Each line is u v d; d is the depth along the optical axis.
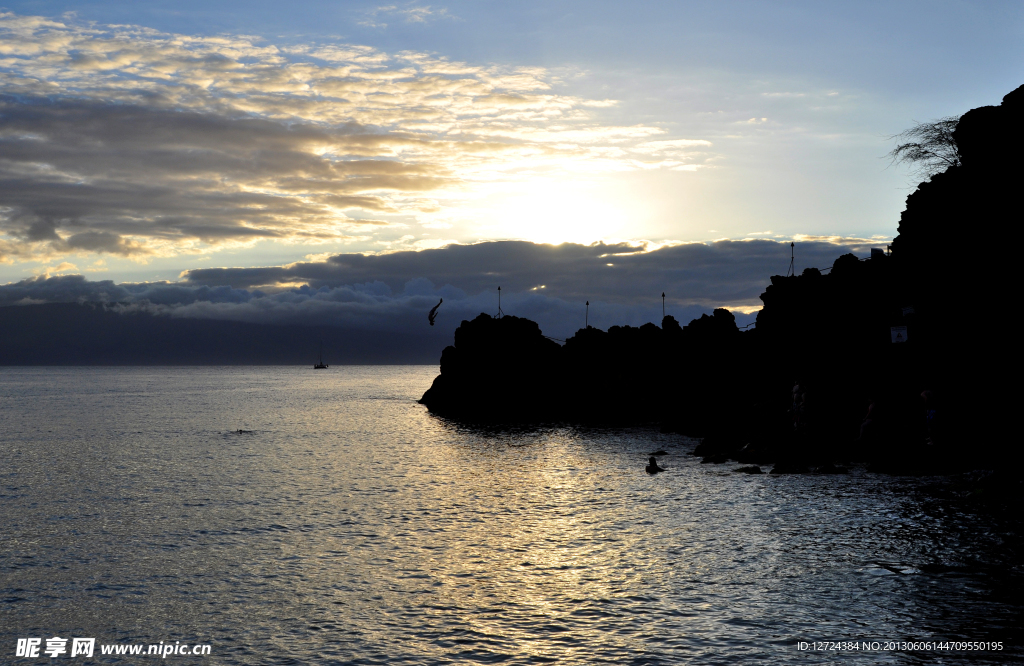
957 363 42.28
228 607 22.17
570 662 17.58
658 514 33.53
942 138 53.62
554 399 102.50
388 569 25.78
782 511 32.66
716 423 65.25
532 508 36.28
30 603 22.88
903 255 48.12
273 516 35.34
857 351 52.06
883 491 36.03
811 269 59.97
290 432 82.56
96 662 18.58
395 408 124.75
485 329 110.88
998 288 40.88
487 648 18.59
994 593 20.78
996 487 34.69
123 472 51.25
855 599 20.75
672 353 89.75
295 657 18.42
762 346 62.88
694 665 17.06
